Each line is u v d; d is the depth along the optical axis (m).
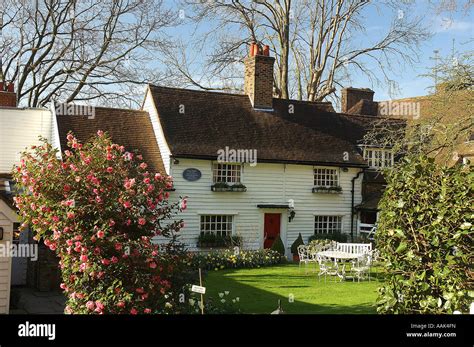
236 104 24.34
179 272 8.99
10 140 21.23
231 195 21.38
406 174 6.99
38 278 14.68
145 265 8.37
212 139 21.72
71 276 8.34
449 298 6.27
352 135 26.06
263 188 22.14
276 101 25.69
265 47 25.09
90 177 8.44
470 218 6.22
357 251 18.03
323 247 18.97
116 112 22.50
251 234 21.70
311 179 23.36
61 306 12.53
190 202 20.48
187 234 20.33
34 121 21.95
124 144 20.97
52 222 8.38
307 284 15.50
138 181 8.84
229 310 10.19
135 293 8.23
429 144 15.83
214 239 20.66
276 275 17.23
